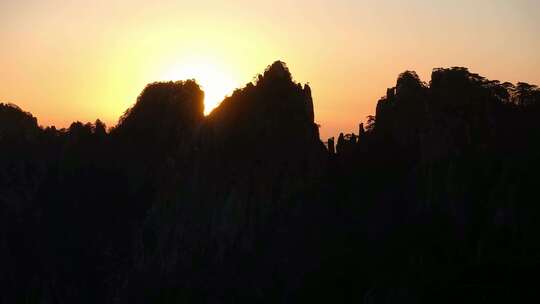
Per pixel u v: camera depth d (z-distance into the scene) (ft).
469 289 624.18
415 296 640.17
